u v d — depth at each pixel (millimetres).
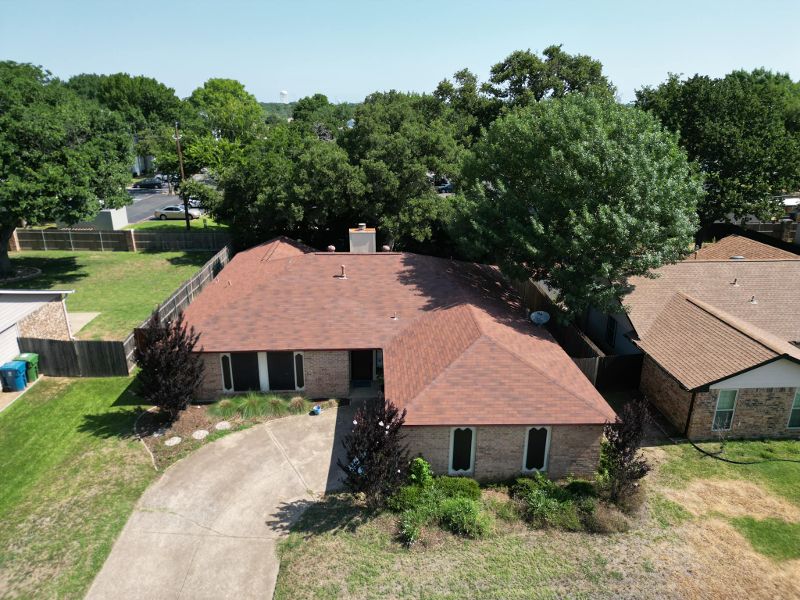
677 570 14039
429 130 37250
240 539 15078
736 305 24797
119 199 35875
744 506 16375
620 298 22828
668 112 42562
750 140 39719
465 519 15219
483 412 16797
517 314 24031
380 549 14688
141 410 21469
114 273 38656
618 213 21375
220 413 21000
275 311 23016
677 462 18484
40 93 36062
